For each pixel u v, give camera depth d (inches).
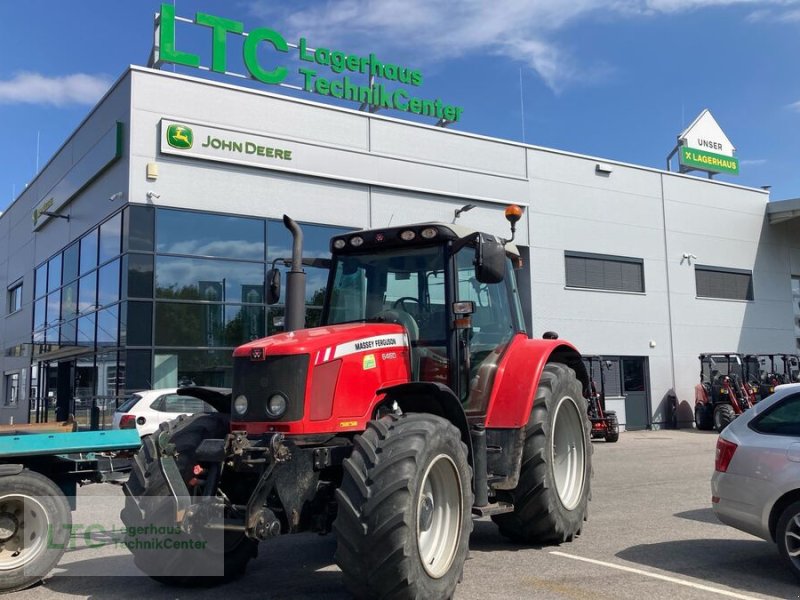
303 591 212.4
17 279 1026.1
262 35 728.3
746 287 1039.0
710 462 544.7
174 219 633.0
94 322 689.6
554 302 847.1
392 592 175.9
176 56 674.8
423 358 232.7
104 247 673.6
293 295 243.6
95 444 242.1
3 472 220.2
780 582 214.1
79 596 213.0
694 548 258.1
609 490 402.6
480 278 222.1
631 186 932.0
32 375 944.3
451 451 198.5
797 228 1103.6
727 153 1087.6
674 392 940.0
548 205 855.7
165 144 627.8
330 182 713.0
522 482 250.2
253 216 669.3
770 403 229.0
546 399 256.2
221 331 644.7
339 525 178.2
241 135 664.4
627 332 907.4
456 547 197.8
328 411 197.2
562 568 230.5
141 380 605.3
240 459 194.4
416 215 760.3
